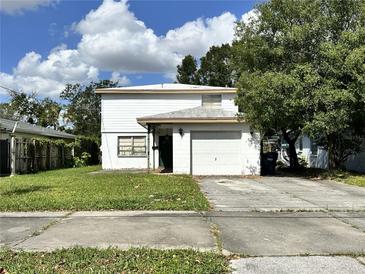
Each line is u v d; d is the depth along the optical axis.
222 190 13.61
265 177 19.14
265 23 18.14
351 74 15.84
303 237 6.84
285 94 16.78
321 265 5.33
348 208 9.77
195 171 20.53
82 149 31.64
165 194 11.82
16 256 5.76
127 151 26.52
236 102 19.27
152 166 26.00
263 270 5.14
